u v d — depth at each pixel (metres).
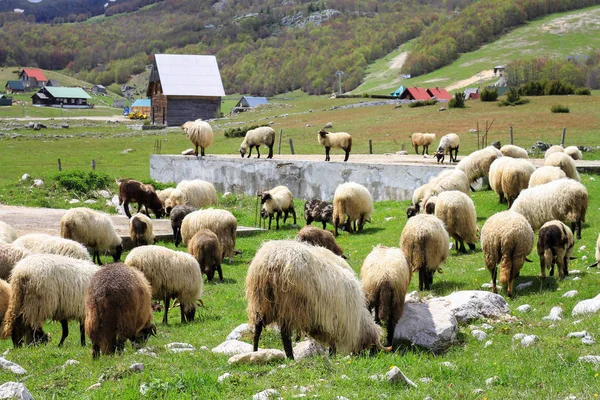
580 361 8.63
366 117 66.88
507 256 13.13
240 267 19.55
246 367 8.59
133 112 126.25
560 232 13.97
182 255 13.45
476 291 12.08
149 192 28.20
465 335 10.73
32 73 196.50
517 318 11.40
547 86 70.88
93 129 85.19
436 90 117.69
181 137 68.44
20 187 33.94
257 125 69.06
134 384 7.72
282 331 9.30
